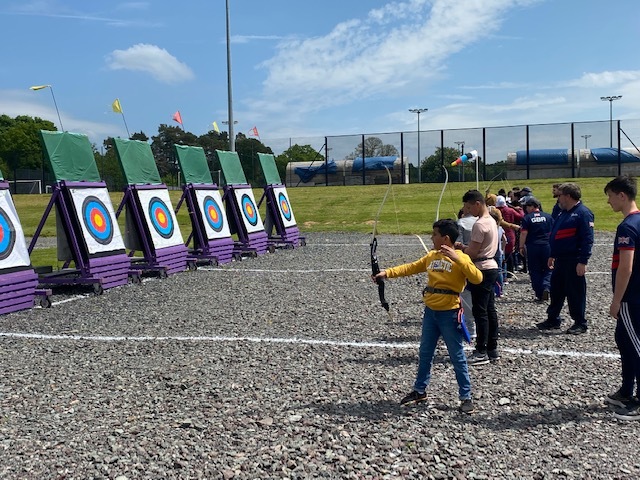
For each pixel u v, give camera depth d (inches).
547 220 348.8
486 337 232.4
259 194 1437.0
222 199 660.1
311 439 161.5
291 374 220.4
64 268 449.1
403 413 180.2
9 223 371.2
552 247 283.6
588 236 271.1
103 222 454.3
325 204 1252.5
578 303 277.4
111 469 145.4
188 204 585.9
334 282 445.4
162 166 2588.6
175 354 251.8
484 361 231.1
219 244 595.2
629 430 166.7
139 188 508.1
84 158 462.9
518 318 314.3
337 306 351.6
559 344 260.7
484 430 167.2
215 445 158.4
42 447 158.9
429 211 1102.4
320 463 147.3
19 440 163.6
